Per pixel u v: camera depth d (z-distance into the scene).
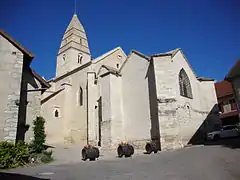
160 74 20.16
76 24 39.62
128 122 22.02
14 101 13.39
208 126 24.25
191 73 24.72
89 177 7.77
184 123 20.83
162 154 14.89
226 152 11.80
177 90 21.20
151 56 20.92
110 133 21.20
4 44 14.16
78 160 15.13
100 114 24.38
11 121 13.02
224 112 33.06
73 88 29.38
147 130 20.33
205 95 25.61
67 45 37.84
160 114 18.97
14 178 7.83
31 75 17.02
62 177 7.90
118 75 23.67
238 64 18.00
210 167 8.34
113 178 7.39
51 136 26.23
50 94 28.88
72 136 27.34
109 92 22.45
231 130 22.22
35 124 15.90
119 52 31.84
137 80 22.42
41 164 12.71
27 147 12.98
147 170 8.76
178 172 7.89
